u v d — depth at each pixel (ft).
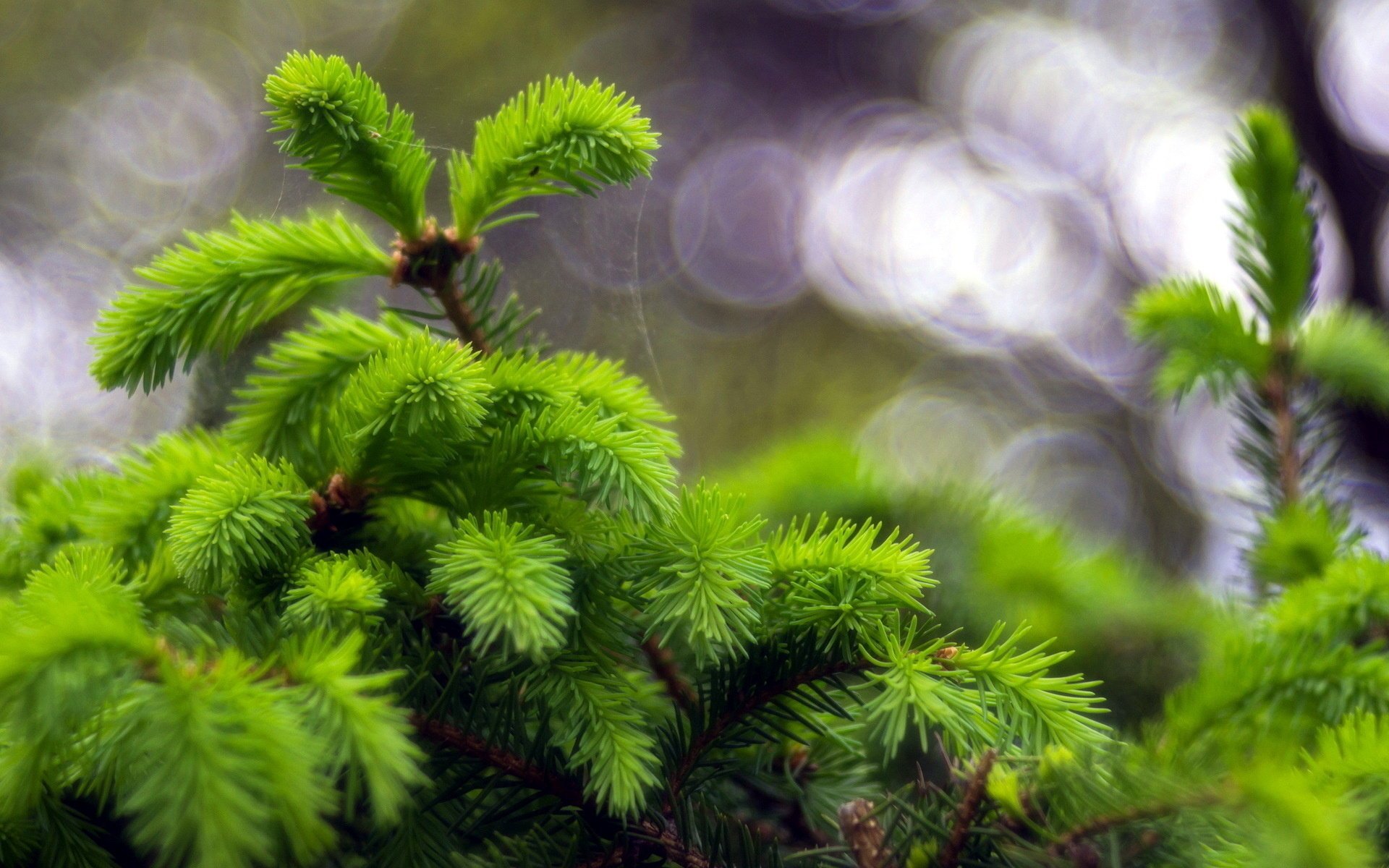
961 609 3.38
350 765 2.78
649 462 2.90
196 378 3.29
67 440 3.31
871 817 2.92
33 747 2.78
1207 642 3.30
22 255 11.23
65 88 12.55
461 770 2.88
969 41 17.11
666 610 2.86
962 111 16.96
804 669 2.91
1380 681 2.94
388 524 2.99
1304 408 3.36
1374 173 9.57
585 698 2.87
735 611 2.86
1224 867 2.85
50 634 2.76
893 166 16.69
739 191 15.84
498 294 3.29
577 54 13.87
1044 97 16.40
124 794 2.83
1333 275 9.41
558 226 3.31
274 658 2.82
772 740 2.93
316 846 2.76
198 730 2.75
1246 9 13.25
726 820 2.93
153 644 2.79
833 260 15.98
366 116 2.93
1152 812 2.86
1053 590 3.39
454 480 2.95
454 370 2.89
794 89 16.75
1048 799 2.90
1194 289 3.35
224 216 3.93
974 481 3.63
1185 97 14.43
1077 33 16.24
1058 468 13.17
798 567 2.92
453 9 12.66
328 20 12.69
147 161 12.03
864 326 15.53
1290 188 3.31
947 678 2.90
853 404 14.57
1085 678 3.35
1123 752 2.91
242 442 3.00
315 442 3.00
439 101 3.25
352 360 3.01
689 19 15.96
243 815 2.74
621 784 2.83
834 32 17.35
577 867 2.89
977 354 15.40
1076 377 15.24
